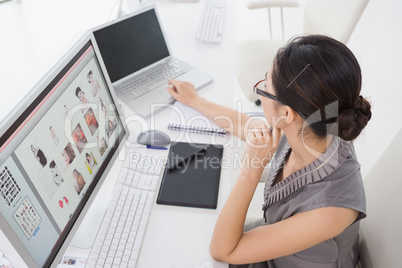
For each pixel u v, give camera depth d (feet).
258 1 6.73
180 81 4.57
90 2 6.34
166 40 5.05
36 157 2.48
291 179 3.16
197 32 5.70
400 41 9.21
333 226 2.83
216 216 3.37
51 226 2.65
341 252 3.40
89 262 3.03
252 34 9.76
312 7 6.58
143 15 4.78
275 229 2.98
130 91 4.61
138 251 3.09
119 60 4.65
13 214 2.27
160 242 3.18
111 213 3.34
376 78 8.21
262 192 5.94
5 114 2.24
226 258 3.02
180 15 6.21
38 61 4.98
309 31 6.74
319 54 2.50
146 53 4.88
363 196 2.98
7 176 2.22
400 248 3.06
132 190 3.54
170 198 3.47
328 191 2.89
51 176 2.64
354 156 3.13
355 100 2.67
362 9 5.53
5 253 2.33
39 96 2.46
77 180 2.97
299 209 3.00
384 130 7.22
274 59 2.78
